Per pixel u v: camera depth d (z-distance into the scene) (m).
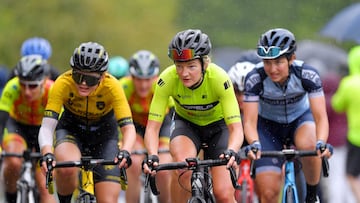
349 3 80.06
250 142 16.72
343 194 25.22
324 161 15.87
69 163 14.95
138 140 21.47
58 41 61.41
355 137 23.19
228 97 15.87
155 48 71.81
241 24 85.94
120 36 66.25
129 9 72.00
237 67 19.84
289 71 17.06
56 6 61.38
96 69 15.23
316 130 16.81
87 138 16.86
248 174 19.53
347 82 23.47
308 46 35.41
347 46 57.25
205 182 15.59
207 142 17.00
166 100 16.14
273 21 84.31
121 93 16.19
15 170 19.80
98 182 15.81
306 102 17.78
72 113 16.62
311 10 81.94
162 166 14.88
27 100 19.36
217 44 85.50
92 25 63.25
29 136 20.23
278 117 17.78
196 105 16.23
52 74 21.34
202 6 86.62
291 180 16.06
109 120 16.89
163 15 74.75
